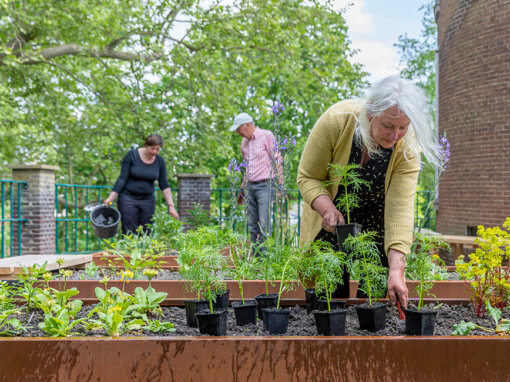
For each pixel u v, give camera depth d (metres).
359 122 2.16
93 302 2.75
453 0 8.80
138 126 12.78
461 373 1.67
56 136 13.46
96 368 1.67
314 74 13.11
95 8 9.81
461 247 6.40
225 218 9.79
